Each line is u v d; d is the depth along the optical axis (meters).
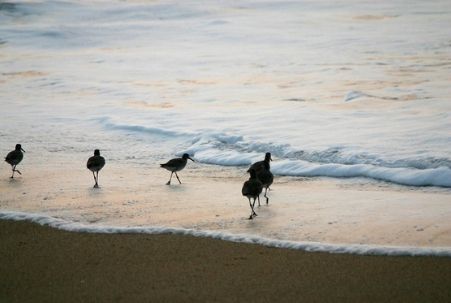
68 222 12.34
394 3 60.81
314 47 40.81
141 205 13.50
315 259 10.22
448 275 9.40
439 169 14.67
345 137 18.23
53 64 38.31
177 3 64.25
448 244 10.51
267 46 42.31
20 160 16.02
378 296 8.91
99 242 11.27
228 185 15.20
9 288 9.53
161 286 9.45
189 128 20.66
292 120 21.03
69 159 18.03
